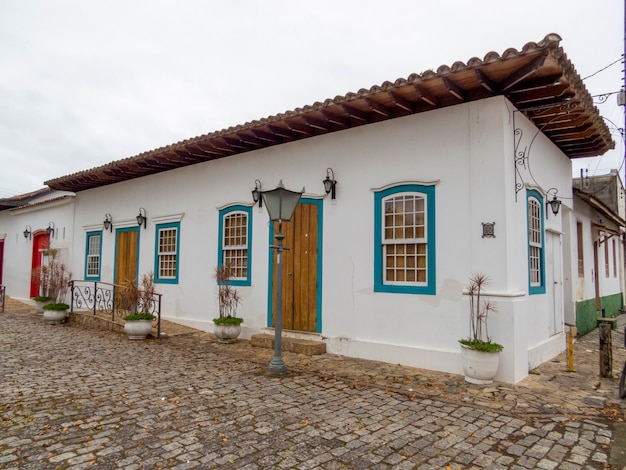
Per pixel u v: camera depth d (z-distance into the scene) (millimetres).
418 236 7512
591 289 12180
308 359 7875
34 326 11961
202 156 10758
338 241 8484
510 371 6418
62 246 15844
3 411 5109
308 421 4867
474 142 6965
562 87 6582
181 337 10109
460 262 7016
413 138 7645
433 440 4414
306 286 8945
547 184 8672
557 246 9336
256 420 4883
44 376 6711
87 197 14914
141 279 12578
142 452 4051
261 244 9789
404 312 7555
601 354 6883
